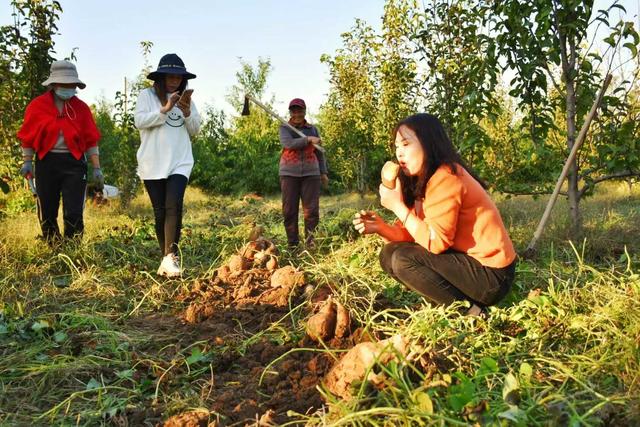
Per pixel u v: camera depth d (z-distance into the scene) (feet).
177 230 17.47
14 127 28.50
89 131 20.36
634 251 17.80
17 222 23.26
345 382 8.68
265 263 17.01
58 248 19.29
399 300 13.84
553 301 11.73
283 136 21.49
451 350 9.80
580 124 20.38
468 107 22.25
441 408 7.63
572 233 19.30
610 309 10.71
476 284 11.39
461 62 25.40
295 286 14.28
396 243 12.41
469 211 11.21
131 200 40.55
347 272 15.49
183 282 16.61
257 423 8.24
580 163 20.84
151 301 15.19
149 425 8.77
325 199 45.29
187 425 8.39
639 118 20.25
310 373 9.78
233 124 74.23
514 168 26.96
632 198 33.78
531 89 20.93
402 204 11.53
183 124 17.69
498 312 11.34
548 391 8.45
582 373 8.96
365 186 43.68
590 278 14.46
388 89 33.24
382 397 7.84
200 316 13.50
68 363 10.87
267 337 12.05
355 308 12.43
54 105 19.66
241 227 24.27
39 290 15.88
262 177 60.95
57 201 20.15
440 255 11.58
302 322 12.37
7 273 16.93
